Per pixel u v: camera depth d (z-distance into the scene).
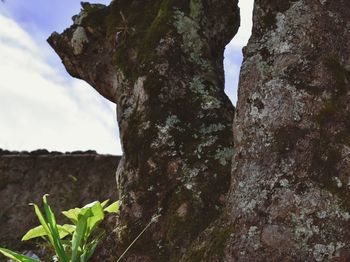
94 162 4.25
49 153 4.40
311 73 1.92
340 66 1.93
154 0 3.02
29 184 4.29
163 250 2.28
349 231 1.75
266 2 2.07
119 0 3.16
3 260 3.89
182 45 2.72
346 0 1.99
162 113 2.56
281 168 1.86
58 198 4.21
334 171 1.81
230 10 3.04
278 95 1.93
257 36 2.06
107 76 3.02
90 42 3.14
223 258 1.84
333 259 1.74
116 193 4.12
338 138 1.84
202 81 2.68
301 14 1.98
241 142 1.98
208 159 2.42
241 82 2.04
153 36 2.73
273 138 1.90
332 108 1.87
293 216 1.80
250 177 1.91
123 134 2.63
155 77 2.60
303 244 1.77
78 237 2.61
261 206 1.85
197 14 2.85
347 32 1.96
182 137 2.50
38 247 3.98
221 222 1.96
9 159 4.35
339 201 1.78
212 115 2.56
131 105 2.69
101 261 2.58
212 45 2.91
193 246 2.00
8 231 4.16
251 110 1.97
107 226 2.80
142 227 2.38
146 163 2.48
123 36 2.90
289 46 1.97
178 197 2.36
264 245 1.80
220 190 2.34
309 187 1.81
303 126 1.87
